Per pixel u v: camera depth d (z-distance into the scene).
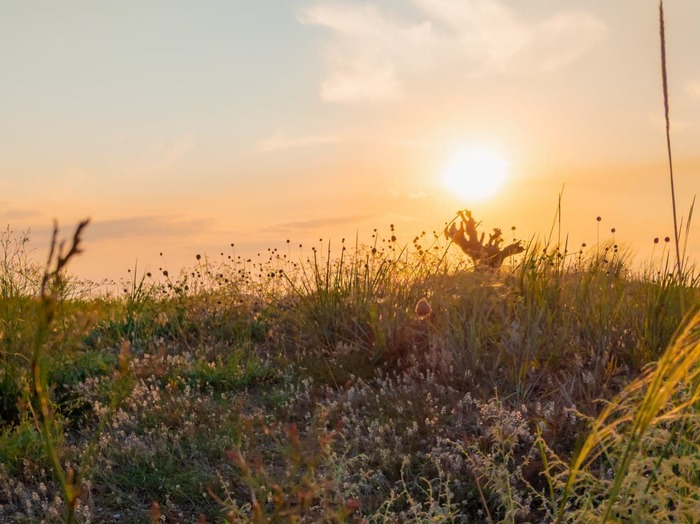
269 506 3.88
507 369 6.07
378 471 4.28
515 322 6.67
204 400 6.12
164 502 4.34
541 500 3.99
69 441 5.26
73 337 1.79
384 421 5.30
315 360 7.17
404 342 7.05
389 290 8.07
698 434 2.86
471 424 5.02
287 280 9.02
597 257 7.46
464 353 6.32
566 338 6.32
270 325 8.68
